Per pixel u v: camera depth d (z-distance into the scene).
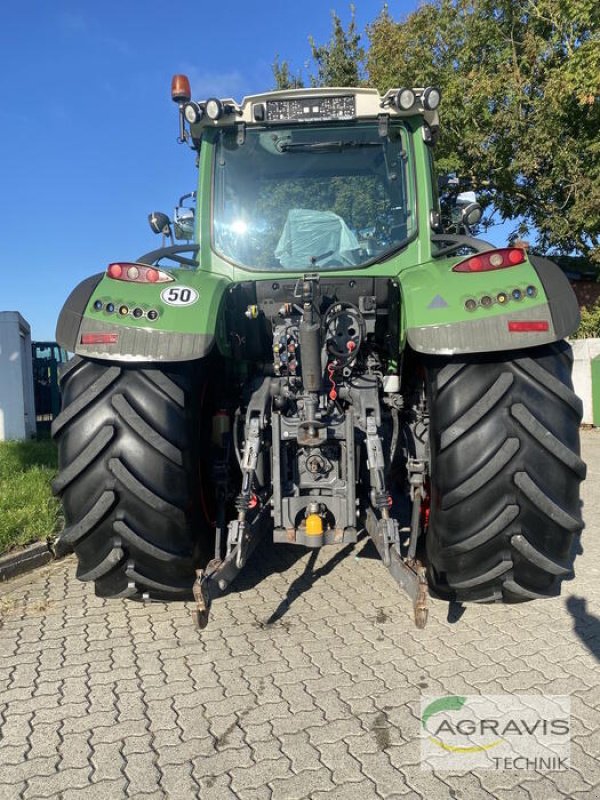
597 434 9.89
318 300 3.13
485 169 13.80
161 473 2.83
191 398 2.96
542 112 12.55
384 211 3.71
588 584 3.72
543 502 2.71
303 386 3.09
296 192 3.73
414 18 14.42
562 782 2.09
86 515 2.84
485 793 2.04
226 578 2.69
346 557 4.11
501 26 13.68
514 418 2.73
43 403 11.01
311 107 3.67
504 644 2.99
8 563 4.02
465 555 2.86
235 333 3.37
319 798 2.02
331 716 2.44
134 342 2.78
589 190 12.88
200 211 3.73
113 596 3.10
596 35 11.45
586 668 2.78
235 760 2.20
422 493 3.32
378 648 2.96
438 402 2.84
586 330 12.59
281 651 2.94
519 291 2.72
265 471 3.23
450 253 3.74
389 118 3.69
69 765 2.18
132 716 2.46
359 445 3.21
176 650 2.97
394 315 3.32
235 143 3.76
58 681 2.71
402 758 2.20
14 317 8.90
